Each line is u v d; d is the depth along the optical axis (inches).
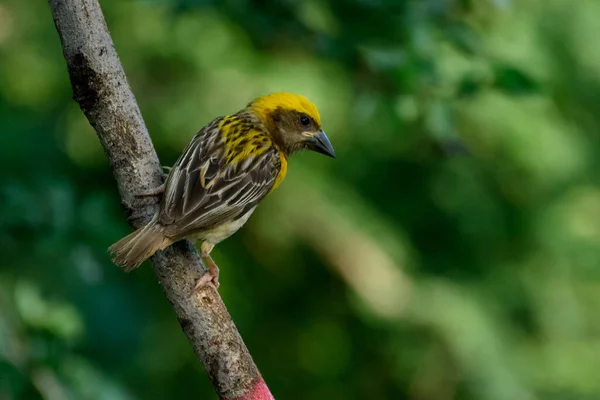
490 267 613.9
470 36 386.0
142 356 559.8
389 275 584.7
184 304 237.0
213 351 234.2
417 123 436.8
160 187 243.4
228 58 544.4
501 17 550.6
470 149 561.9
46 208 391.2
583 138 587.5
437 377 583.5
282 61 542.3
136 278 573.9
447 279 607.8
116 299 542.9
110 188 573.0
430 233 615.5
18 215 387.5
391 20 375.9
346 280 584.7
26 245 400.8
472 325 583.2
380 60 367.9
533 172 586.2
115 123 239.6
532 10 558.9
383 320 587.8
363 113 384.2
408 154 589.3
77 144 563.2
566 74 570.3
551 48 563.2
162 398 576.1
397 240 593.6
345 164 589.3
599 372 596.1
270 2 388.2
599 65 567.8
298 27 390.0
